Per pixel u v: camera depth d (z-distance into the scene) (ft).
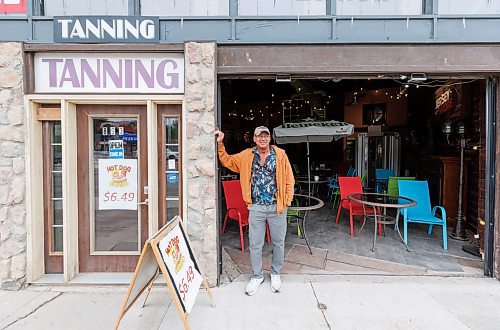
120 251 11.50
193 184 10.62
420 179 23.97
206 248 10.65
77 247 11.37
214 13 11.49
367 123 32.89
